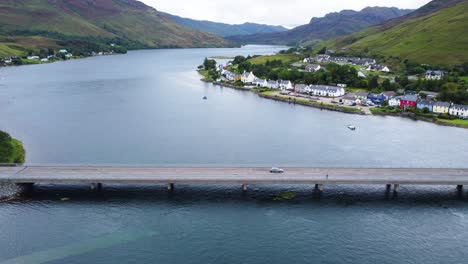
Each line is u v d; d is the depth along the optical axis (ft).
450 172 350.64
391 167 365.61
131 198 310.45
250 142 469.57
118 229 263.29
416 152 439.22
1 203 295.28
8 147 404.98
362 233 264.72
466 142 479.41
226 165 360.07
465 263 233.76
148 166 354.74
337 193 326.85
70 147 435.53
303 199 314.14
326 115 629.51
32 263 223.92
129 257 232.32
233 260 232.53
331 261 233.55
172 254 236.84
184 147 444.55
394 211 296.51
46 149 426.51
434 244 253.03
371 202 311.06
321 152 435.94
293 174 337.72
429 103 634.84
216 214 286.25
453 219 285.64
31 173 330.34
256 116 612.29
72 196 311.68
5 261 225.35
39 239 248.73
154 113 615.57
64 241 247.29
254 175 334.24
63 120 556.10
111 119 568.00
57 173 331.77
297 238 257.14
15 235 252.42
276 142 471.62
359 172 346.33
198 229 265.34
